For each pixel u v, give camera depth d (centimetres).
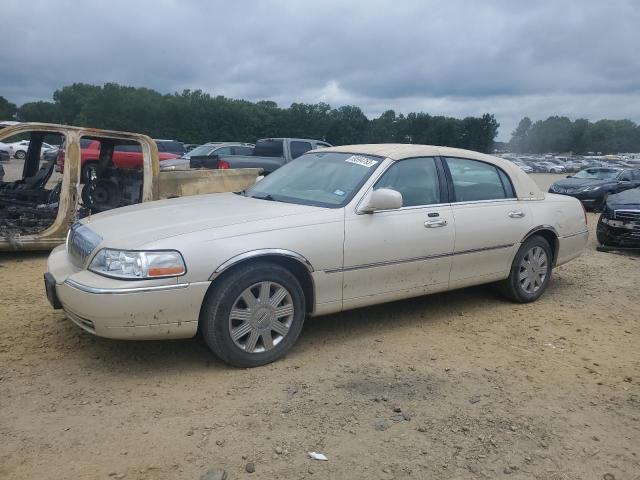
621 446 325
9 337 450
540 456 311
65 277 396
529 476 293
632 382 411
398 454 305
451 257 504
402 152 498
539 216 581
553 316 559
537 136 15775
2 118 10056
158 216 429
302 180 504
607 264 848
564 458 310
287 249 405
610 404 375
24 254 772
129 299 359
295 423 332
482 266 535
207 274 377
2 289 591
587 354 463
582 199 1667
